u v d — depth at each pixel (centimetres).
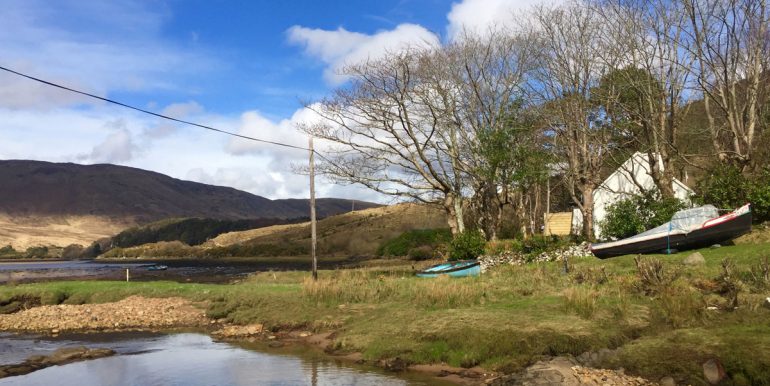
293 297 2077
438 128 3597
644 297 1479
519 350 1233
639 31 3180
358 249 7494
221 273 4812
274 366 1359
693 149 4072
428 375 1221
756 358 983
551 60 3478
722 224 2223
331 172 3666
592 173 3412
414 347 1346
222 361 1433
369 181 3725
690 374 999
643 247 2361
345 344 1497
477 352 1261
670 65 3128
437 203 3847
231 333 1780
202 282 3697
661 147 3200
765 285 1426
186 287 2625
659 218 2731
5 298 2492
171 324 1988
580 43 3388
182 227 13425
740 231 2220
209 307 2153
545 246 2903
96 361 1459
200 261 7819
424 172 3609
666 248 2314
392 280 2242
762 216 2483
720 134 3719
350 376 1241
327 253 7650
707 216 2359
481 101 3575
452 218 3681
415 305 1722
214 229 13125
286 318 1845
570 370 1046
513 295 1716
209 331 1864
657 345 1116
